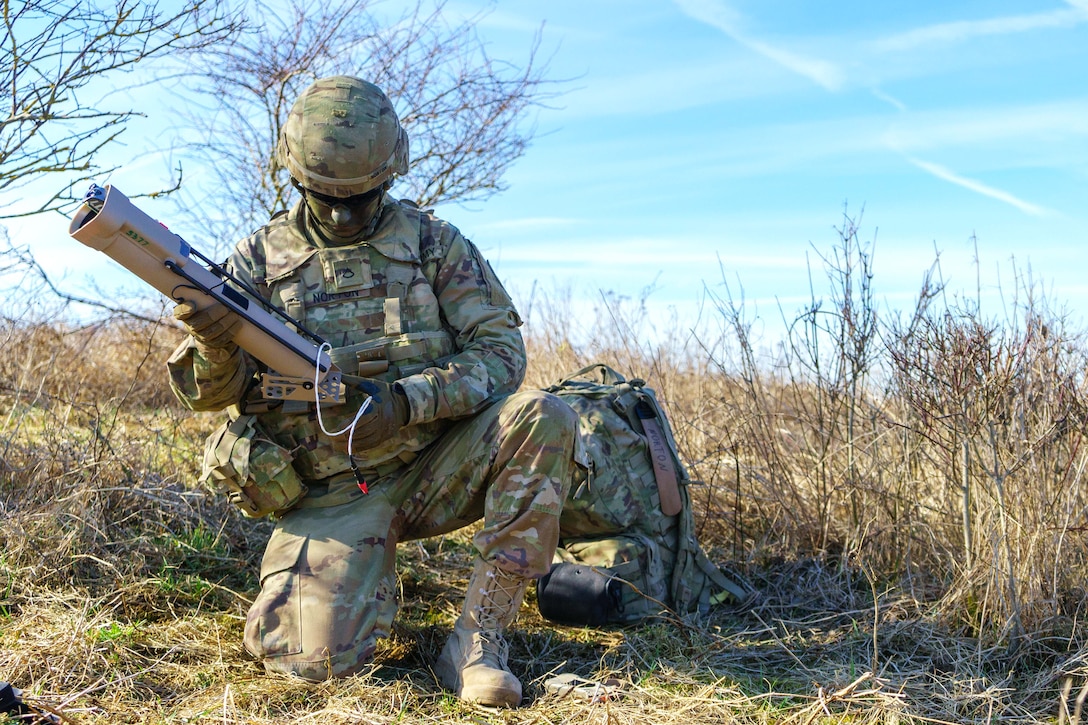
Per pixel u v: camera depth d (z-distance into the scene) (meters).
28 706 2.07
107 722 2.31
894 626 3.24
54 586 3.21
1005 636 3.00
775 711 2.56
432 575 3.80
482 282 3.06
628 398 3.71
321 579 2.74
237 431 2.89
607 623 3.31
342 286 2.93
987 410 3.29
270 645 2.67
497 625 2.76
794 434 4.41
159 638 2.90
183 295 2.53
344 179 2.76
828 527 4.04
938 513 3.76
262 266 2.99
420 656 2.94
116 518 3.75
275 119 6.41
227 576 3.51
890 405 4.04
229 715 2.37
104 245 2.44
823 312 4.22
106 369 5.92
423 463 3.00
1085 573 3.26
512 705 2.55
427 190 6.85
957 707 2.61
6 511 3.47
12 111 3.73
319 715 2.39
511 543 2.73
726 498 4.38
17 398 4.12
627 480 3.52
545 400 2.79
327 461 2.91
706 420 4.87
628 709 2.50
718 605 3.64
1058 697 2.67
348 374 2.79
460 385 2.84
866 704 2.61
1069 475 3.29
